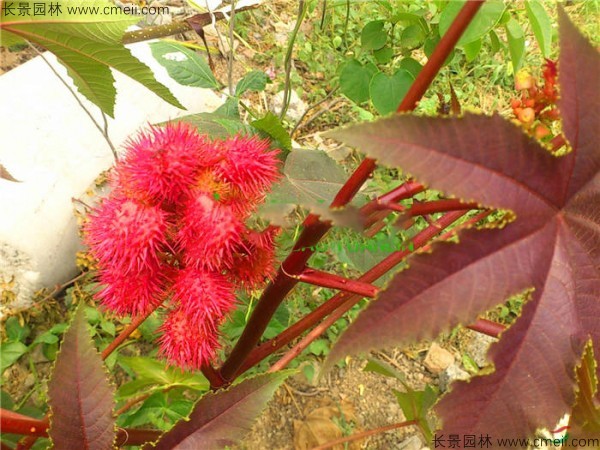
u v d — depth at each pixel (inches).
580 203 6.3
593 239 6.3
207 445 7.8
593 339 6.3
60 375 7.5
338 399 17.9
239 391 7.9
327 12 27.9
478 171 5.8
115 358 17.0
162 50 15.9
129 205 8.2
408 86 14.6
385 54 18.8
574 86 6.2
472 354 19.6
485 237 5.9
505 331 6.2
